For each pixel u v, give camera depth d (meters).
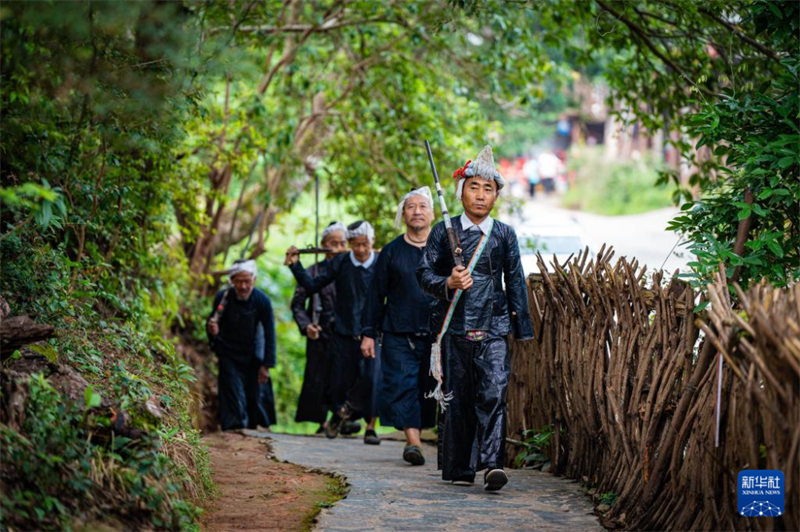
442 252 9.11
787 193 7.54
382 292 11.23
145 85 9.04
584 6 13.57
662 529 6.84
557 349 9.51
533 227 16.91
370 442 13.33
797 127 8.32
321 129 21.16
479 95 19.81
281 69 19.52
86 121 9.59
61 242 10.47
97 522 5.66
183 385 9.44
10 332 6.34
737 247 7.79
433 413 11.76
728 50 12.55
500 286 9.00
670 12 12.80
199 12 12.01
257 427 16.27
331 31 18.50
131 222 11.33
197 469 8.11
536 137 47.38
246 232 21.42
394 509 7.74
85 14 8.13
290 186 21.17
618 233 38.00
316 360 15.03
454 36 18.50
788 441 5.29
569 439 9.40
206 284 19.00
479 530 7.09
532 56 17.28
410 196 11.30
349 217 24.55
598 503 7.98
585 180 48.69
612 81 15.19
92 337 9.25
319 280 13.80
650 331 7.59
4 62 8.15
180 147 14.35
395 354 11.04
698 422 6.51
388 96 19.08
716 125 8.29
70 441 6.03
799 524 5.29
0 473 5.48
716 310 5.94
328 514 7.52
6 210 8.25
